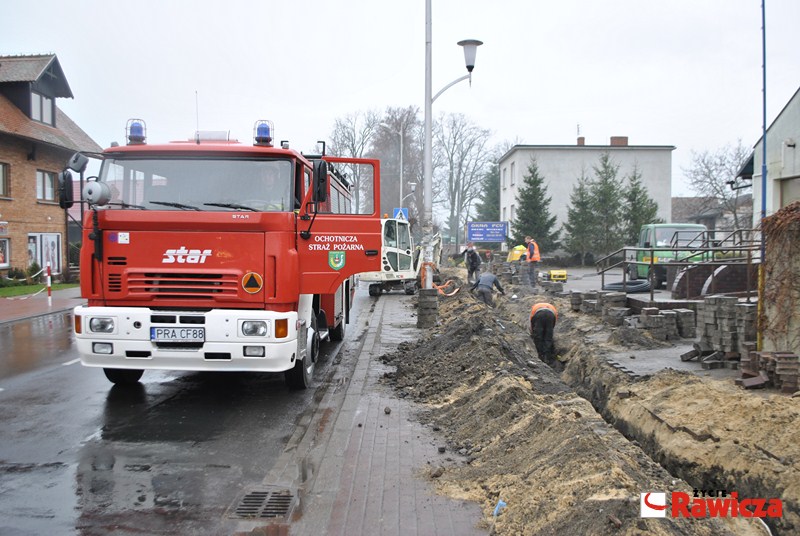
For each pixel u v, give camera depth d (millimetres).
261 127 7398
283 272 6953
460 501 4613
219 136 7910
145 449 5930
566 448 4664
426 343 10977
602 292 12969
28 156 25172
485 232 43344
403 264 22344
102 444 6066
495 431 5910
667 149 44562
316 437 6289
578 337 11375
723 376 7535
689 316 10398
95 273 6996
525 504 4148
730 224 41094
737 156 39594
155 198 7172
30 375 9211
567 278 30312
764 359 6707
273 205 7145
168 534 4176
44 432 6430
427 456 5621
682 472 5559
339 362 10375
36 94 26250
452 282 22922
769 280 7227
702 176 40344
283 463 5543
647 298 12148
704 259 14352
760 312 7391
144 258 6926
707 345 8461
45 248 26484
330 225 7574
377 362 10102
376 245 7711
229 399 7840
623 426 7004
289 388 8352
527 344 10672
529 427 5555
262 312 6855
